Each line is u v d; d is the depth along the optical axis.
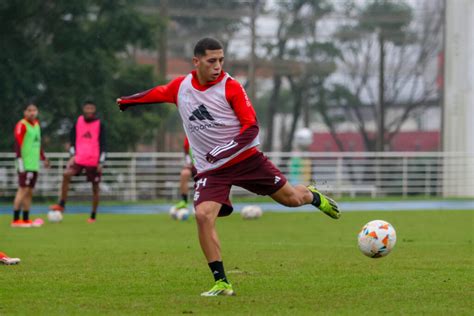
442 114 113.94
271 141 165.62
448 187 106.94
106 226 56.28
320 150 184.12
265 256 35.91
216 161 24.31
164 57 111.12
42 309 22.53
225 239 45.44
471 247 39.94
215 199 24.83
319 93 168.88
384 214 69.69
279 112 185.50
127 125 103.94
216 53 24.77
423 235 48.09
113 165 99.62
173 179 99.69
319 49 153.62
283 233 49.91
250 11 130.62
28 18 100.12
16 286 26.78
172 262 33.53
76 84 101.25
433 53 145.62
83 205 88.06
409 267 31.75
